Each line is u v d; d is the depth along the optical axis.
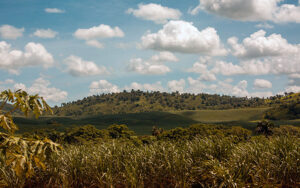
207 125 30.62
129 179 6.20
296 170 5.93
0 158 6.27
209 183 5.97
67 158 7.19
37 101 5.09
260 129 53.03
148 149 7.30
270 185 5.71
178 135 26.08
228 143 7.14
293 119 192.38
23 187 6.64
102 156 7.10
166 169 6.38
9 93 4.90
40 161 4.78
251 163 6.05
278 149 6.51
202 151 6.95
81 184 6.74
